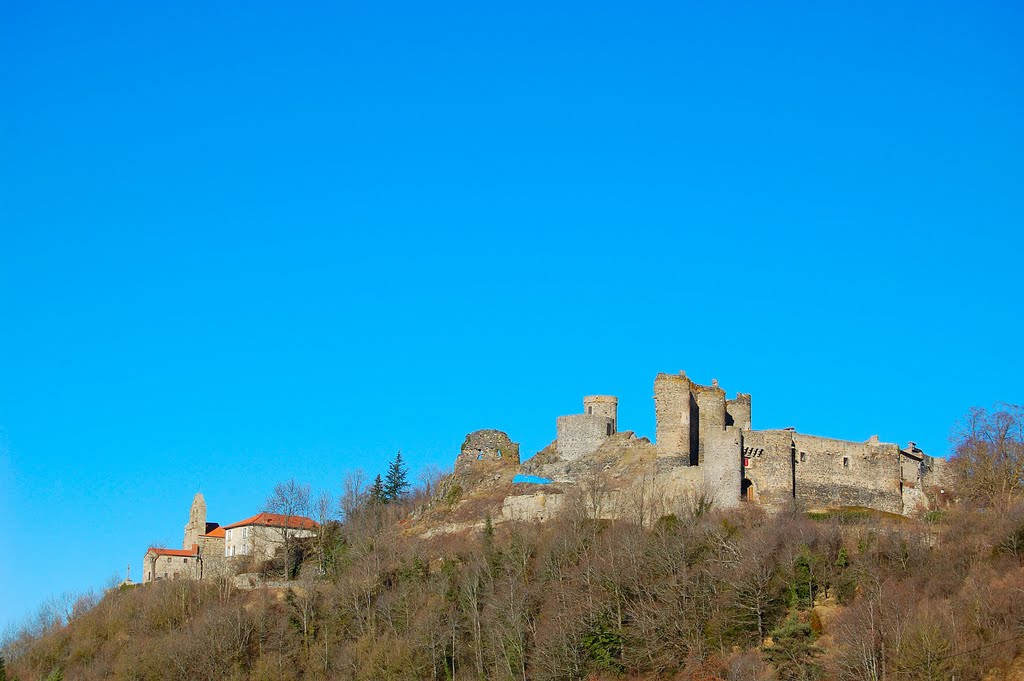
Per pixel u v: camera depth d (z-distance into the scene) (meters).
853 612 128.25
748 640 131.38
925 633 117.38
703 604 137.00
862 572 137.50
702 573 141.62
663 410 172.75
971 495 167.38
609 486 174.38
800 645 123.44
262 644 157.00
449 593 156.50
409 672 141.25
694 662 130.00
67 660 166.00
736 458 163.88
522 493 184.00
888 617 125.31
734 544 145.38
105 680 157.62
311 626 159.75
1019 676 114.81
